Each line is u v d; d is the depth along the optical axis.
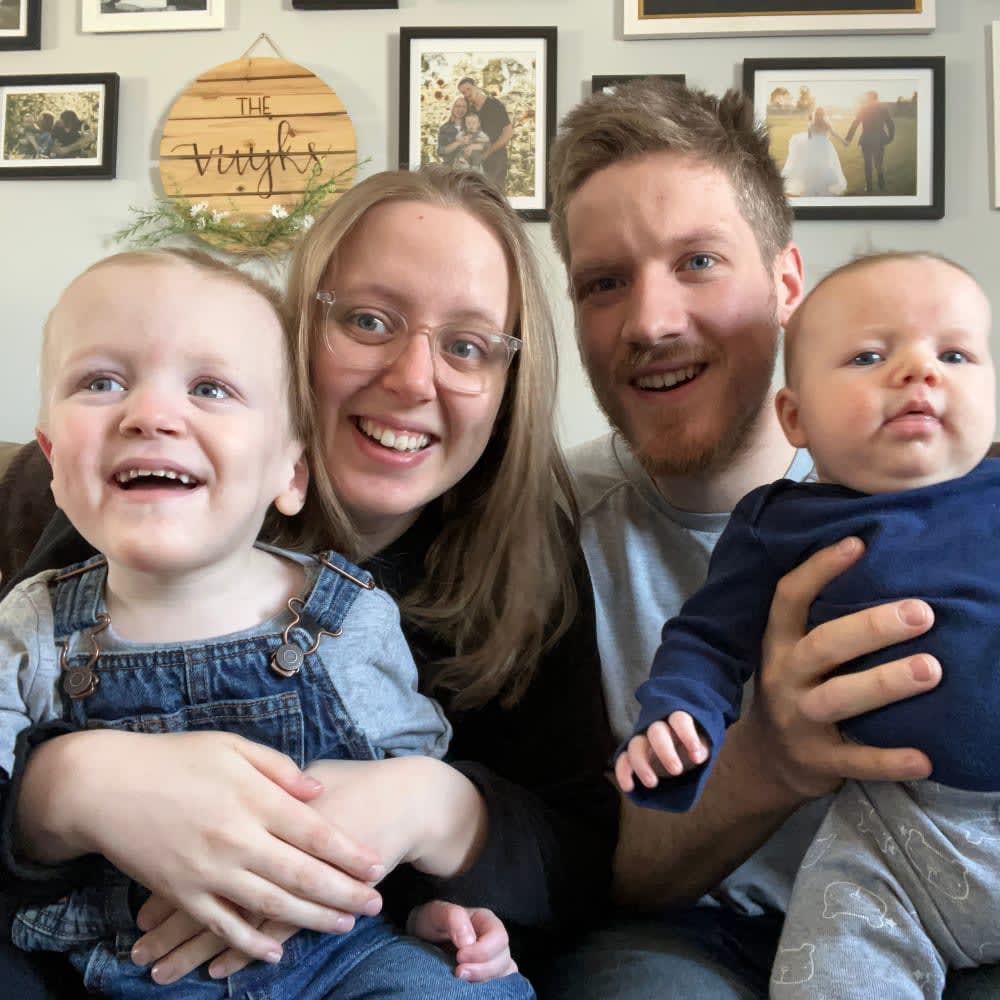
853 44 2.21
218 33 2.33
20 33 2.35
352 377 0.97
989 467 0.91
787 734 0.86
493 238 1.03
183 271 0.81
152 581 0.79
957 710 0.79
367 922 0.82
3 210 2.35
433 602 1.07
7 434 2.35
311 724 0.82
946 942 0.81
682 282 1.09
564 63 2.25
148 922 0.74
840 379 0.92
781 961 0.82
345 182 2.27
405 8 2.29
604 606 1.18
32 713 0.78
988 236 2.18
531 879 0.88
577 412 2.19
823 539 0.89
